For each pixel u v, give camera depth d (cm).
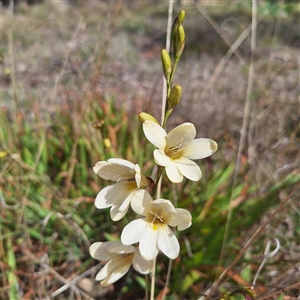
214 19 111
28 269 29
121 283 30
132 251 17
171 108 17
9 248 29
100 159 35
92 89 35
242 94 57
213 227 30
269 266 29
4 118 41
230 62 80
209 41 96
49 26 96
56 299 28
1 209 32
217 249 28
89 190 35
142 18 133
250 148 37
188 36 101
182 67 79
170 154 16
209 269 28
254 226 34
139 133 40
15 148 36
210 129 46
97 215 34
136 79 74
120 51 94
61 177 37
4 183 35
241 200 32
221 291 25
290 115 47
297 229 32
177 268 29
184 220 16
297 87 60
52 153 40
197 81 64
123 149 38
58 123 42
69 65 65
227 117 48
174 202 30
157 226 16
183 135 16
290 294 26
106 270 17
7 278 29
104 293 29
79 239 31
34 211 34
